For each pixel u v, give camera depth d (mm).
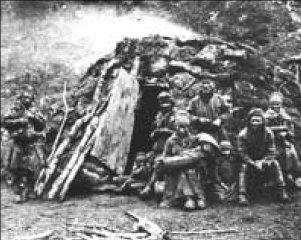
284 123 8016
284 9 9023
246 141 8109
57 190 9539
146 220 7980
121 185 9484
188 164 8414
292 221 7145
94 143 9742
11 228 8539
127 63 10367
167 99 9141
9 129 10180
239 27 9602
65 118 10570
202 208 8156
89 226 8250
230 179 8383
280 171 7699
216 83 9211
